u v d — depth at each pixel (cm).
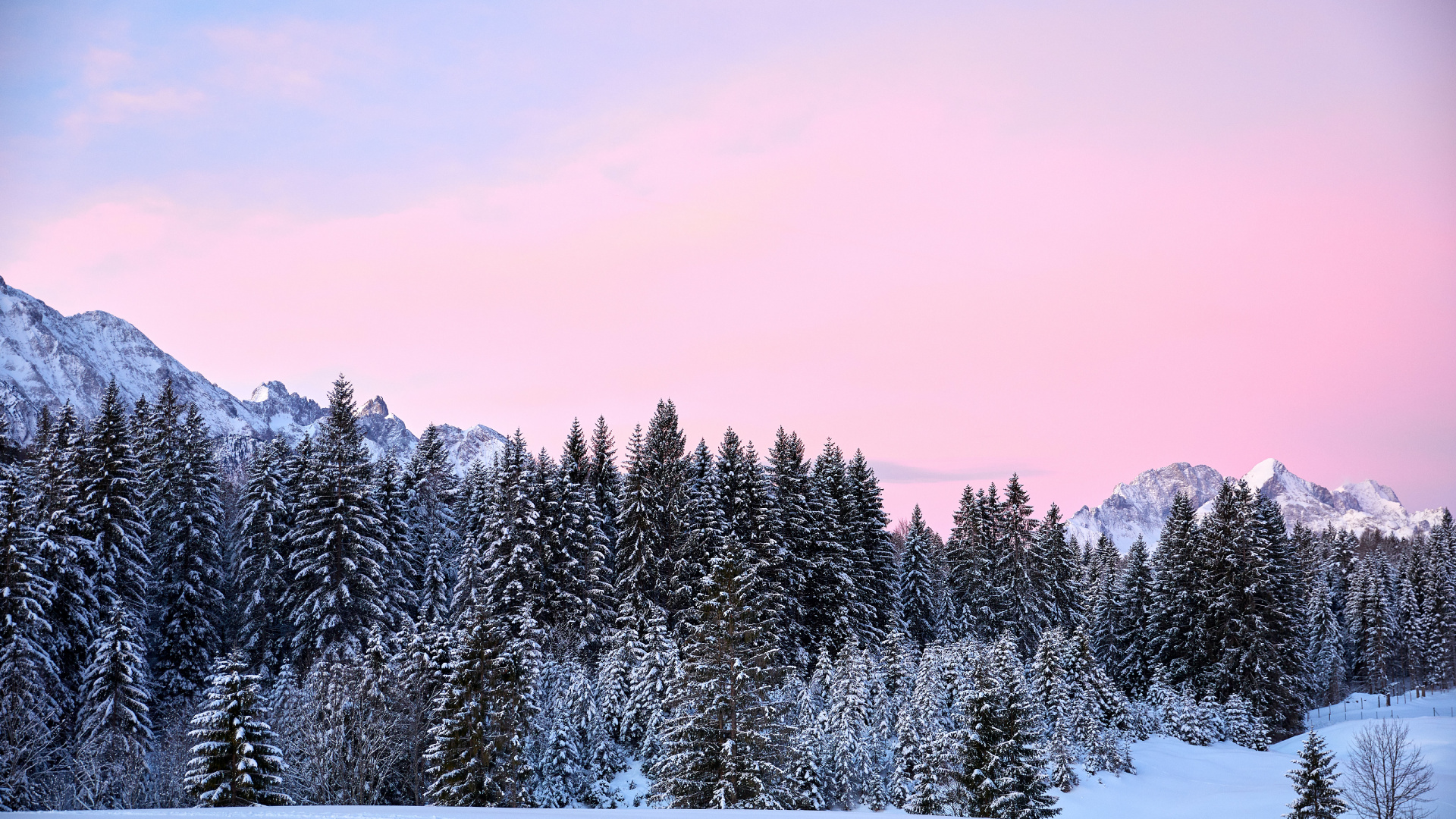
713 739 3384
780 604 5138
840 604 5688
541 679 4256
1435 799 4166
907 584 6919
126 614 3903
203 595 4897
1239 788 4725
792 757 3647
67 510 4375
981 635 6756
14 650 3569
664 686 4369
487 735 3253
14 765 3128
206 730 2711
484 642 3325
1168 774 5147
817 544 5744
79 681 4022
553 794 3712
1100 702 5859
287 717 3778
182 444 5238
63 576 4091
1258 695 6612
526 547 5297
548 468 6347
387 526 5697
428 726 3722
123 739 3469
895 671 4925
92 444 4650
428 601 5812
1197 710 6406
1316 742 3400
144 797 3316
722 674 3425
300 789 3284
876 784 3984
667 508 5962
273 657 4909
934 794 3716
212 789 2666
